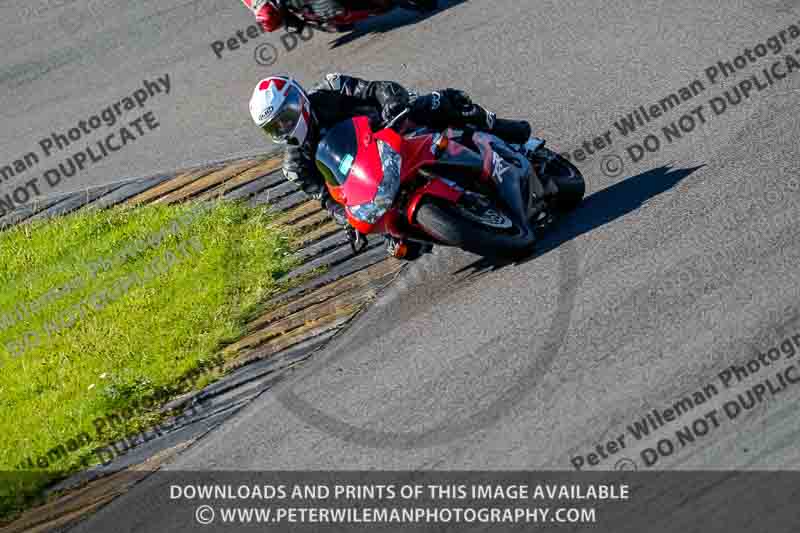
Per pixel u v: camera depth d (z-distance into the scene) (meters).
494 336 21.84
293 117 21.89
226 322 27.62
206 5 44.94
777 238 21.30
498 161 23.19
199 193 33.84
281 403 22.98
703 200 23.44
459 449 19.36
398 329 23.70
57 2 49.16
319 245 29.20
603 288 21.86
